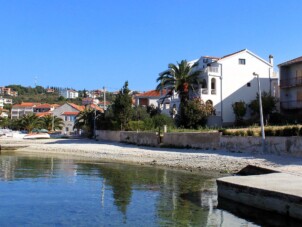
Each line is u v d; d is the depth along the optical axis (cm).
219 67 6469
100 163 3816
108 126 7012
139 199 1872
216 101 6381
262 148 3394
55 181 2522
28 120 11562
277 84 6712
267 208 1478
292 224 1354
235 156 3400
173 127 5962
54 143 6731
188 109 5991
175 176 2723
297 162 2742
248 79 6625
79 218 1495
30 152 5503
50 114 13212
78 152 5181
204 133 4203
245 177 1881
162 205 1730
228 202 1753
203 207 1683
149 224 1400
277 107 6166
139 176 2750
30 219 1484
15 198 1911
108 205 1738
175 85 6231
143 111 6812
